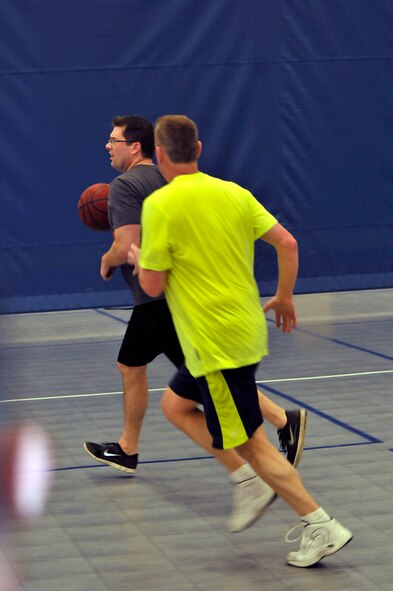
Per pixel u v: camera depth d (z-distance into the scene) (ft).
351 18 63.26
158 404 42.68
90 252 61.87
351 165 64.34
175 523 28.71
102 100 60.80
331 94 63.46
